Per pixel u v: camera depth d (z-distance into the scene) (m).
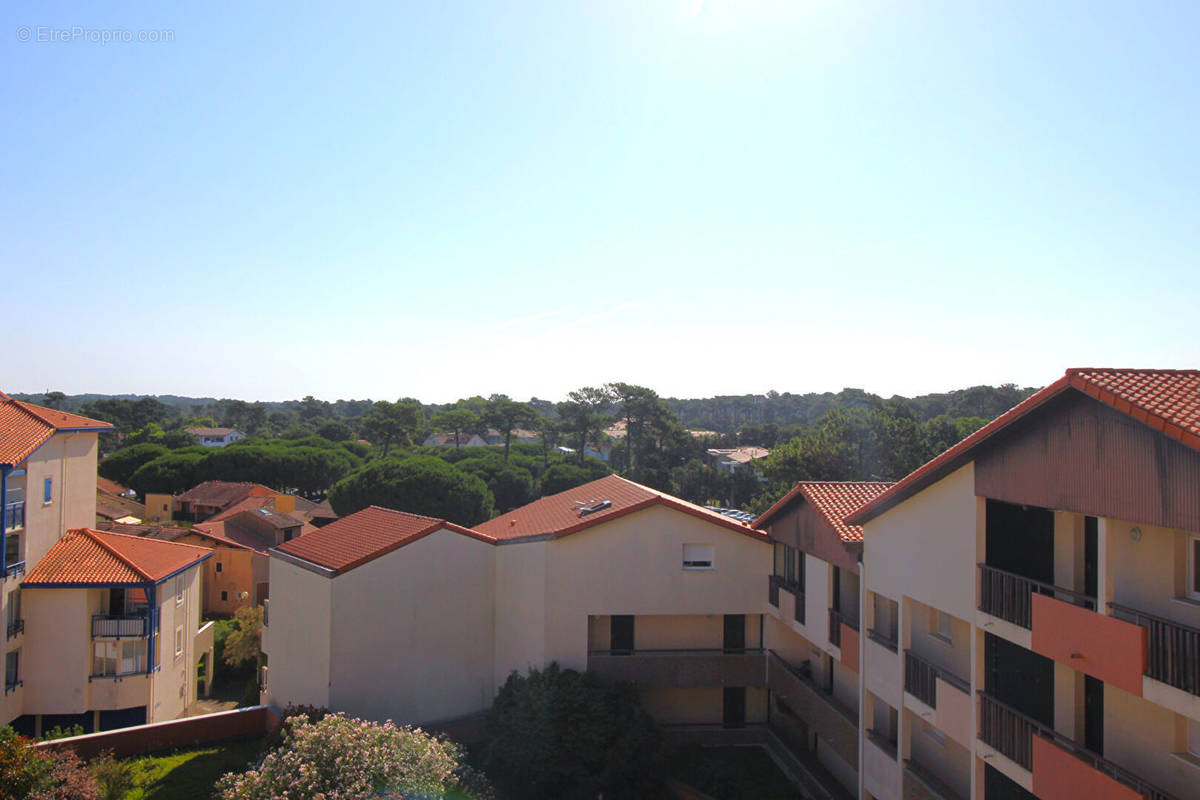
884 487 19.52
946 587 13.37
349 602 20.77
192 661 31.12
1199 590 9.10
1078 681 11.09
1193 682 8.45
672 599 21.72
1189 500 8.38
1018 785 12.33
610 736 19.34
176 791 18.33
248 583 48.38
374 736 15.30
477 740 22.20
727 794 19.06
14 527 24.84
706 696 23.41
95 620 26.20
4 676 24.08
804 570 19.89
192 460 78.00
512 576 22.55
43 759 15.91
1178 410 8.71
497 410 103.75
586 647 21.44
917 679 14.34
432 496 54.84
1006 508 12.75
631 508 21.62
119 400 135.62
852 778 18.20
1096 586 11.14
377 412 105.75
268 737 20.64
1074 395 10.21
